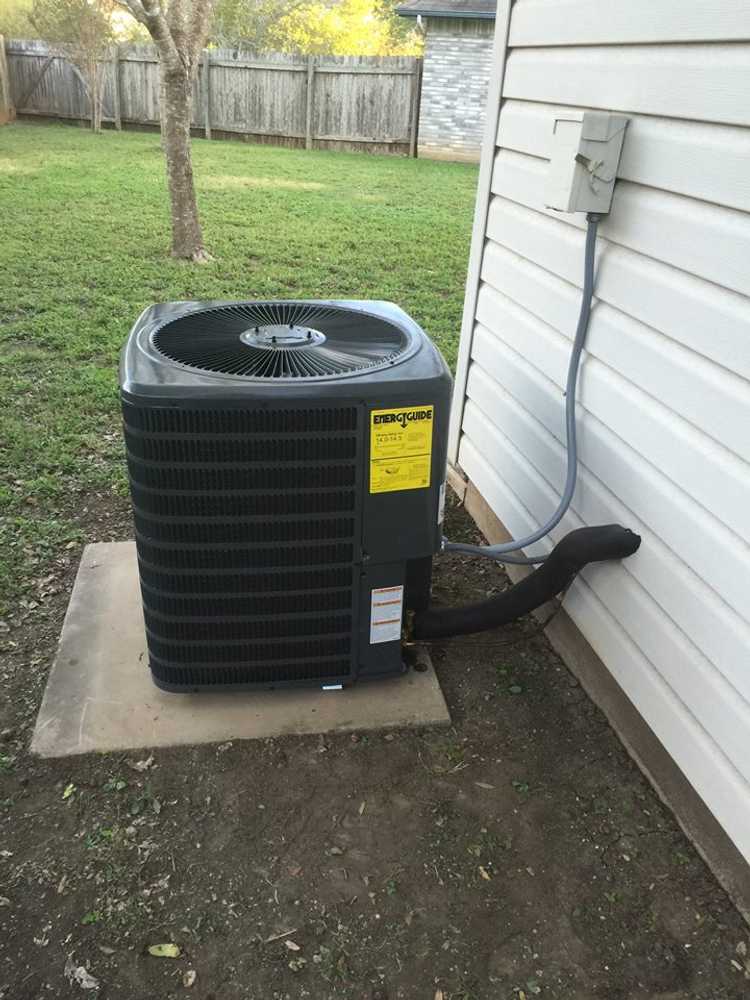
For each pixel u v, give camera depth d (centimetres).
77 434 386
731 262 170
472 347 332
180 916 176
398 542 215
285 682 232
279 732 224
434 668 256
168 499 198
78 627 258
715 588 181
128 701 231
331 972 166
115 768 211
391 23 3503
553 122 242
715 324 177
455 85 1502
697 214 180
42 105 1681
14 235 748
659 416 201
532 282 270
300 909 178
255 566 210
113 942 170
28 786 205
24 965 165
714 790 185
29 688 237
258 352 208
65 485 344
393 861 191
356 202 1032
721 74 168
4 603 271
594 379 232
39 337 500
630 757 224
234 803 204
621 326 215
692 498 189
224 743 220
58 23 1499
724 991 165
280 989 162
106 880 183
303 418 192
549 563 233
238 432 191
